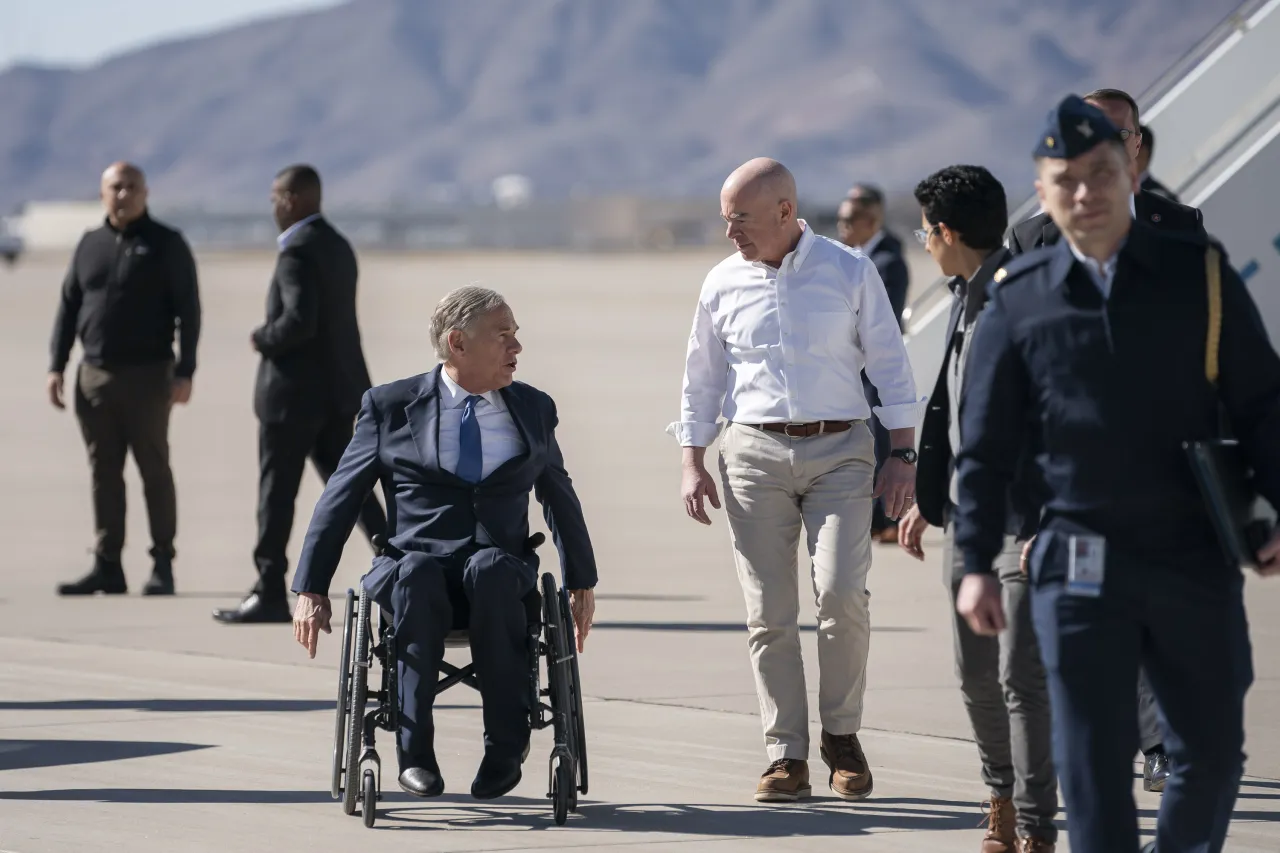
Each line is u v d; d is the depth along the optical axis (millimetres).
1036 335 8992
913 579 24688
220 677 18000
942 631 20547
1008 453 9188
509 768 12695
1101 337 8859
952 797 13352
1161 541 8844
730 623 21281
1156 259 8867
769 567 13438
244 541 28594
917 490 11219
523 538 13086
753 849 11930
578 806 13094
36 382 58406
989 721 11406
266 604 21344
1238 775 9086
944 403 11133
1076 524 8945
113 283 22875
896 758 14586
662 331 82188
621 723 15906
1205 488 8648
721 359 13789
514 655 12562
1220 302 8805
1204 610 8844
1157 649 8961
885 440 23609
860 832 12375
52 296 117000
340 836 12242
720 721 15984
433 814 12828
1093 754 8859
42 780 13797
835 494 13305
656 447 41625
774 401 13328
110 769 14148
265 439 21156
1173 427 8805
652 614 21984
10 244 175625
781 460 13305
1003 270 9250
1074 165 8828
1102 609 8867
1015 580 10688
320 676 18047
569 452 40656
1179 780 9102
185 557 27016
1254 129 27906
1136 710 8938
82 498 33562
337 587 24266
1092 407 8859
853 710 13383
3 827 12461
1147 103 29500
